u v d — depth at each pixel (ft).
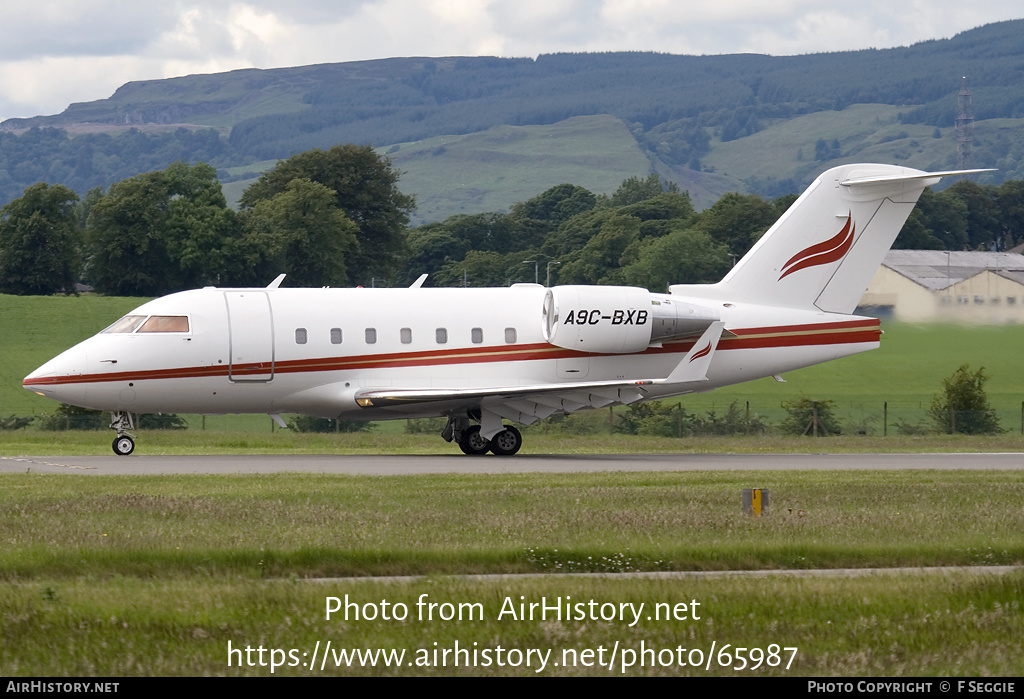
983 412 571.69
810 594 142.31
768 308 392.27
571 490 241.55
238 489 244.01
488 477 276.41
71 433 492.95
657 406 580.30
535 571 163.22
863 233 396.57
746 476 283.59
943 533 187.83
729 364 387.34
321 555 163.94
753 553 170.09
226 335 351.87
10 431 531.50
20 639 124.47
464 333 371.15
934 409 586.86
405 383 365.40
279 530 184.75
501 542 176.86
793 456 394.11
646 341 377.30
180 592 142.31
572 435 520.42
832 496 234.38
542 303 382.22
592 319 371.35
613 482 265.34
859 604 139.23
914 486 254.88
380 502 220.64
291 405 363.15
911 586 147.23
